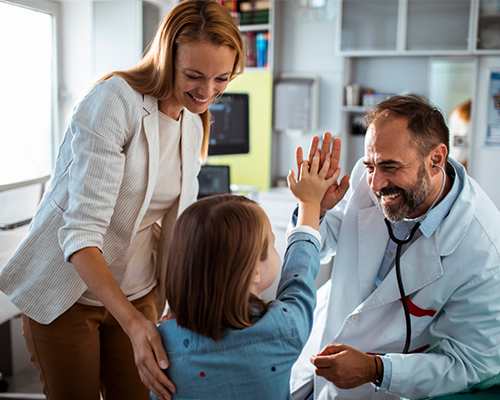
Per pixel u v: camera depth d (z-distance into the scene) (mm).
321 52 3457
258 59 3447
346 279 1329
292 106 3463
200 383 822
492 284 1123
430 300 1173
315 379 1354
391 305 1234
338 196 1127
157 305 1349
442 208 1140
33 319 1080
